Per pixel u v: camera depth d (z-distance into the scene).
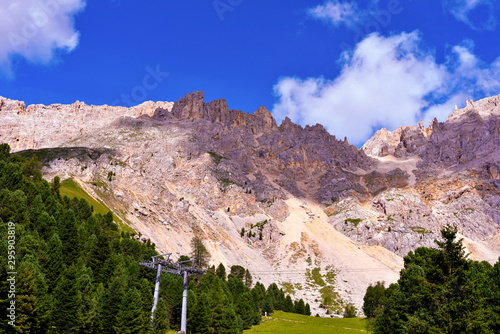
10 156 192.25
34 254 94.50
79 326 87.06
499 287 84.75
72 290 86.88
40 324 79.62
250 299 160.00
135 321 93.69
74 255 115.69
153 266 101.56
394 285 140.12
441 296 69.12
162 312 100.94
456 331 65.31
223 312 125.06
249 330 144.38
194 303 117.50
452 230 72.38
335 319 175.50
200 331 113.44
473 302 66.75
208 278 155.00
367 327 136.38
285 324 156.38
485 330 63.91
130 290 97.12
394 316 96.69
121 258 122.94
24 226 113.50
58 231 119.44
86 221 168.38
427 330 68.06
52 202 145.50
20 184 144.25
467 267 70.56
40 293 83.25
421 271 104.12
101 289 96.19
